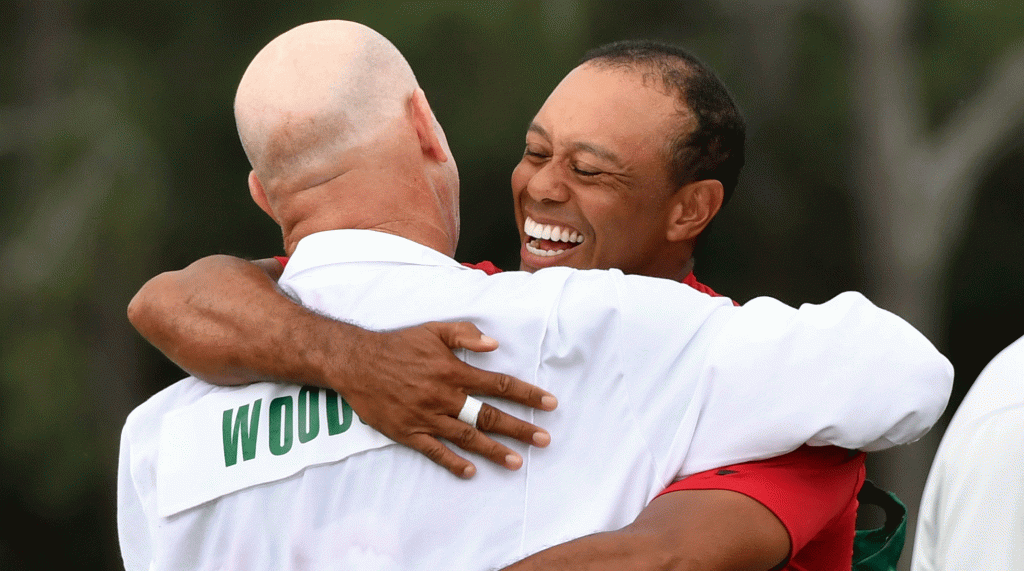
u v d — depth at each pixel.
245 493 6.08
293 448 6.05
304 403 6.13
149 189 51.44
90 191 50.59
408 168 6.59
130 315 6.68
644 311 5.95
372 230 6.49
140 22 58.12
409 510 5.82
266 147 6.54
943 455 6.86
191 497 6.17
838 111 58.19
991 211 63.78
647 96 7.22
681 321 5.95
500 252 58.97
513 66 55.19
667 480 5.83
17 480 53.03
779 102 57.81
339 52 6.50
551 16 55.19
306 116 6.42
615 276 6.11
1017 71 55.34
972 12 58.03
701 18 58.19
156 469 6.48
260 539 6.02
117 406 52.50
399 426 5.82
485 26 55.00
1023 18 57.47
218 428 6.27
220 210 57.19
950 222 56.56
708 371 5.84
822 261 61.69
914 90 57.03
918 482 53.53
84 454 51.72
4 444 51.78
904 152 55.88
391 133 6.54
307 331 6.10
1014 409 6.53
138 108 54.50
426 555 5.80
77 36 57.19
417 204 6.61
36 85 55.44
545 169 7.34
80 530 55.34
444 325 5.89
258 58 6.64
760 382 5.79
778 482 5.76
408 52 54.97
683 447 5.82
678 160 7.27
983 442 6.56
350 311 6.26
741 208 59.06
